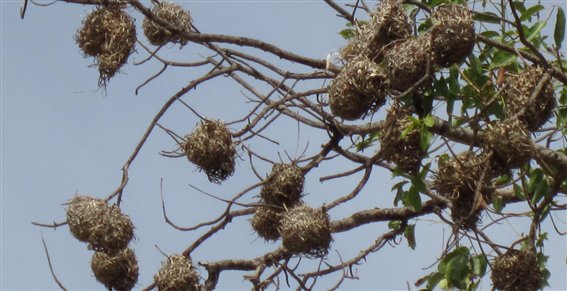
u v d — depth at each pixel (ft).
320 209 61.77
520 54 59.52
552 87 57.98
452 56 56.29
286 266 63.87
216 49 64.08
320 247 61.31
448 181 58.18
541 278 62.64
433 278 66.95
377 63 57.67
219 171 63.72
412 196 60.23
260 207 65.72
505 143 56.44
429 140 57.67
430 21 57.52
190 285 65.05
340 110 56.70
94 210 60.95
